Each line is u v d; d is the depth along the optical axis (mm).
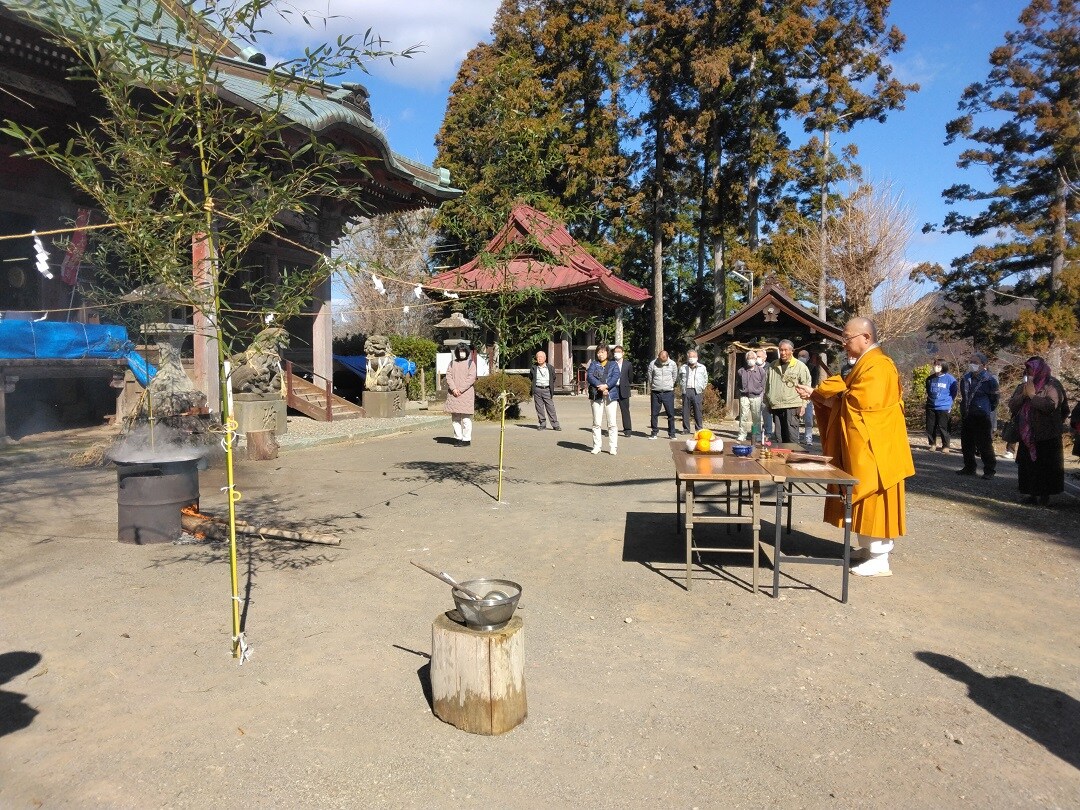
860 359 5711
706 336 18438
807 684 3959
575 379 34312
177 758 3129
